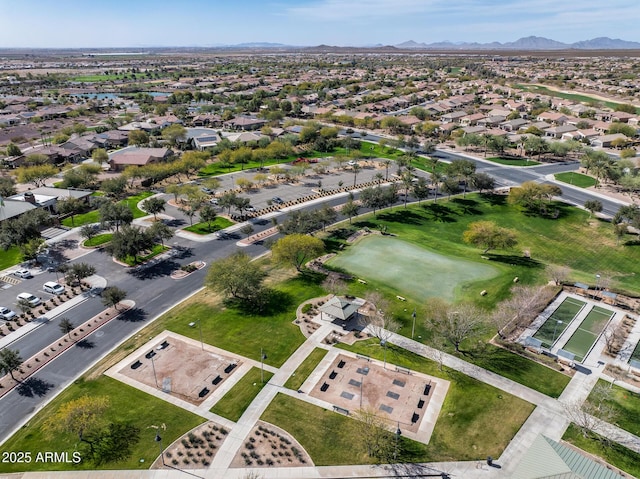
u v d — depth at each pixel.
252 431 47.69
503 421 48.81
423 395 52.62
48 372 56.81
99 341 63.00
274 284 77.94
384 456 44.69
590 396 52.41
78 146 166.50
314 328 65.44
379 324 65.00
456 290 75.62
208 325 66.38
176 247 92.69
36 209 101.88
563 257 90.81
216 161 161.50
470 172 123.31
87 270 76.25
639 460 44.31
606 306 71.94
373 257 87.94
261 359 58.81
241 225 104.31
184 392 53.09
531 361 58.53
